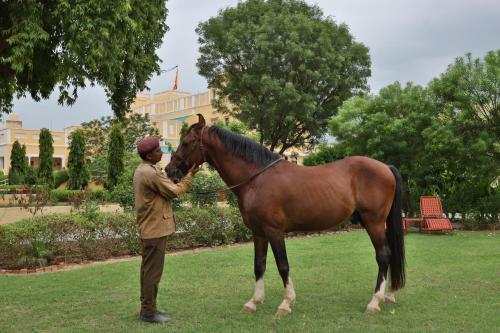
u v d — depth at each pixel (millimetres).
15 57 7707
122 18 8516
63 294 5629
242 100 29016
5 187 21094
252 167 4871
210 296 5477
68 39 8172
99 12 8039
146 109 47562
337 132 13594
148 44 11602
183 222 9570
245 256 8312
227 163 4945
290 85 25406
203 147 4984
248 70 28188
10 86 9727
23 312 4883
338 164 5090
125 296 5527
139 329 4293
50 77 10055
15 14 7918
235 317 4629
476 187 13172
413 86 13062
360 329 4207
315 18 30109
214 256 8305
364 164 5023
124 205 10648
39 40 8117
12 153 24578
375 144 12578
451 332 4086
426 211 12055
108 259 8531
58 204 16391
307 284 6027
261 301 5000
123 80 11234
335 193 4812
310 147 31859
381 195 4965
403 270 5062
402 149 12539
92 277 6613
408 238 10773
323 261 7645
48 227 7965
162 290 5777
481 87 11930
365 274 6625
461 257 7926
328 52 27203
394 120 12570
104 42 8328
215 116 38500
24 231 7766
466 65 12375
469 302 5051
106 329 4309
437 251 8625
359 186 4973
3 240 7688
